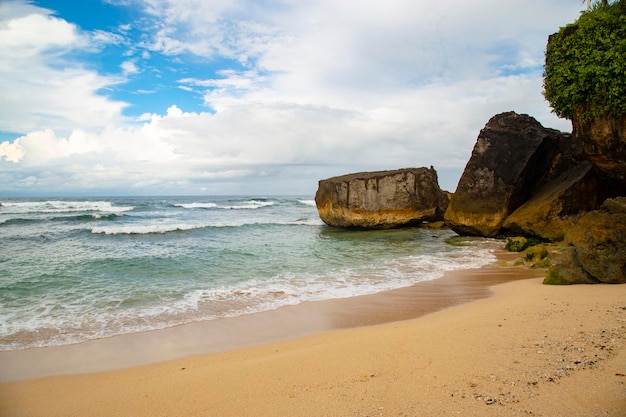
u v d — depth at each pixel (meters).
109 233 25.50
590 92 14.09
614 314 7.09
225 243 22.30
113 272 14.54
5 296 11.40
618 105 13.49
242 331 8.69
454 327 7.30
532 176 22.47
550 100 15.68
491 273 13.93
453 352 5.96
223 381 5.68
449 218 23.44
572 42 14.51
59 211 42.97
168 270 14.98
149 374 6.42
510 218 20.95
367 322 9.03
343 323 9.05
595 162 15.88
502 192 21.50
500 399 4.38
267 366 6.14
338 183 29.69
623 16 13.48
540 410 4.06
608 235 10.16
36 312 10.06
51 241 22.22
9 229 27.27
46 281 13.10
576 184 18.88
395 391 4.83
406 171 29.02
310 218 40.12
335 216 29.95
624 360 5.04
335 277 13.98
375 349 6.45
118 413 4.94
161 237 24.59
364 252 19.36
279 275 14.34
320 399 4.79
